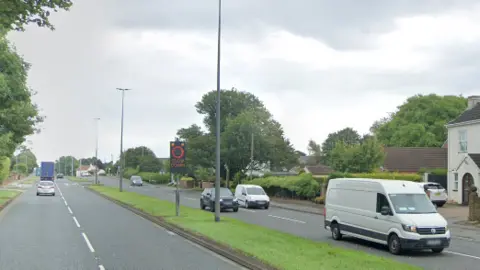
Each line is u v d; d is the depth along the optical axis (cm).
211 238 1689
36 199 4456
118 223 2380
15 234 1914
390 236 1562
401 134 6350
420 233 1499
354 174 3709
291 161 6831
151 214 2694
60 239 1775
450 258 1460
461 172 3678
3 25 1305
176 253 1475
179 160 2541
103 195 5006
